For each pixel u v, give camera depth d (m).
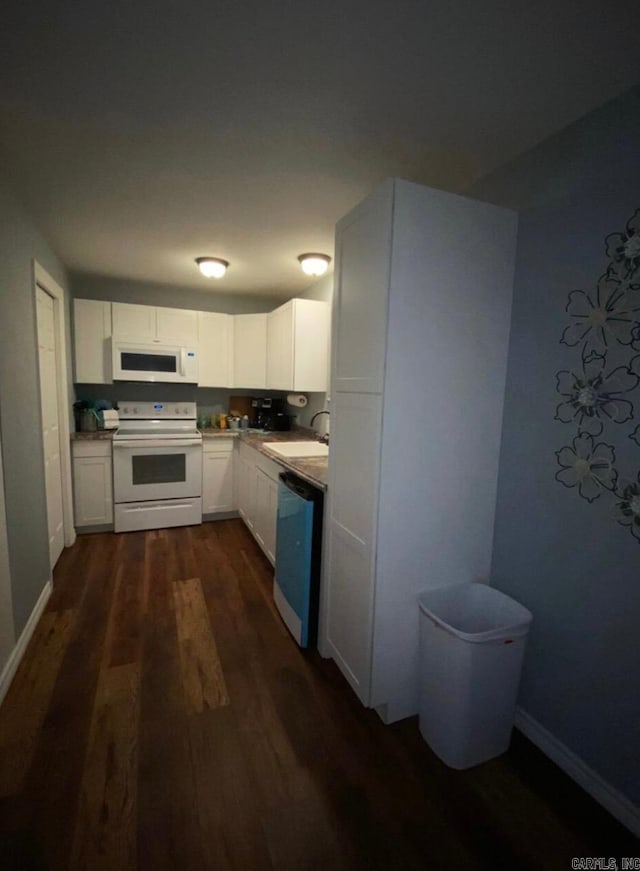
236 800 1.29
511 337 1.64
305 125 1.53
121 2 1.04
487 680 1.39
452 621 1.70
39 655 1.93
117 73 1.29
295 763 1.43
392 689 1.61
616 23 1.06
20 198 2.10
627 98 1.25
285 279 3.58
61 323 3.02
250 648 2.04
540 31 1.09
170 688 1.75
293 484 2.24
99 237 2.66
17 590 1.90
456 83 1.29
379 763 1.44
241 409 4.50
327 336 3.40
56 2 1.04
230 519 4.02
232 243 2.74
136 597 2.49
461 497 1.64
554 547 1.49
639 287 1.21
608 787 1.31
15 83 1.33
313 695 1.74
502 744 1.49
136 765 1.39
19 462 1.97
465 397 1.59
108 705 1.64
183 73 1.28
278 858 1.13
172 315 3.79
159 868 1.10
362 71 1.25
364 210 1.55
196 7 1.05
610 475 1.30
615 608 1.30
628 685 1.26
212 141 1.64
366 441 1.56
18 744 1.45
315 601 2.03
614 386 1.29
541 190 1.53
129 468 3.50
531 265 1.55
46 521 2.44
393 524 1.53
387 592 1.56
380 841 1.19
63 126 1.56
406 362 1.47
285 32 1.12
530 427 1.57
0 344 1.75
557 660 1.48
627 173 1.25
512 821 1.26
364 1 1.02
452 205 1.48
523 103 1.36
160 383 4.04
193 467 3.73
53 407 2.92
